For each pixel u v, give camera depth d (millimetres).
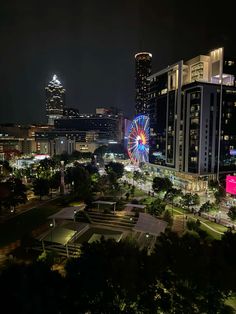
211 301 25625
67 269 27562
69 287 25547
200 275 26000
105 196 107875
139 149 177000
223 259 29406
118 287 26344
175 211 88500
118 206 87688
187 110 127000
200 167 121438
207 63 130250
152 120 161125
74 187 111500
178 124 132750
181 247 29844
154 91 158125
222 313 25797
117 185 116812
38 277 24734
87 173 125375
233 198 103312
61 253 55469
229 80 127875
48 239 56469
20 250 57469
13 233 68000
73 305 24766
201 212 83188
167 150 143625
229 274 26297
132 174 152125
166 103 144000
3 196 83875
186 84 127062
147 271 27000
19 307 21312
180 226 73062
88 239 61781
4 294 22109
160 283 28656
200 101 119625
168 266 28250
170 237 33281
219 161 125938
